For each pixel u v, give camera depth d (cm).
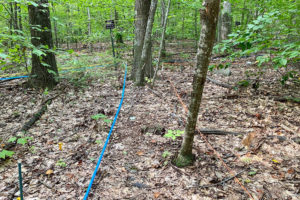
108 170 277
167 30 1043
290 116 388
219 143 327
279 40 367
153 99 516
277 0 480
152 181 256
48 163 292
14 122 404
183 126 381
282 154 292
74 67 742
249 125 371
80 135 364
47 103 487
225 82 620
